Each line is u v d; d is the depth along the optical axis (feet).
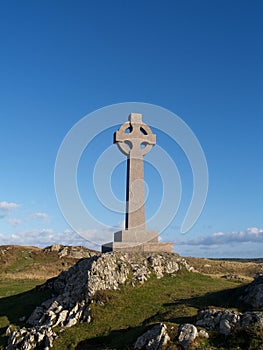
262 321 82.89
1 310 135.95
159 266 142.72
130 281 128.26
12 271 260.21
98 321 106.22
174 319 97.14
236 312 88.94
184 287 130.52
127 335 94.22
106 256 133.59
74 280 129.80
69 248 322.96
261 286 103.40
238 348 78.84
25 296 146.92
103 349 90.48
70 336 101.35
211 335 84.33
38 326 109.09
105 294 116.16
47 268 266.36
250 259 369.30
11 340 105.29
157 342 83.97
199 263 218.79
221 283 139.85
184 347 81.15
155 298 119.24
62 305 118.62
